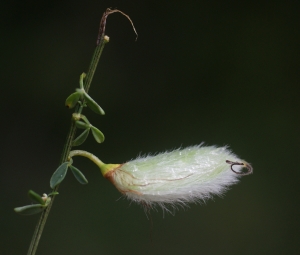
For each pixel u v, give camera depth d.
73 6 0.41
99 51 0.21
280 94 0.40
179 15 0.42
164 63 0.41
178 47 0.41
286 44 0.41
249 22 0.41
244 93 0.40
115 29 0.41
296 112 0.40
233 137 0.39
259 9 0.41
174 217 0.36
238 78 0.40
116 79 0.40
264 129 0.40
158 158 0.22
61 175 0.21
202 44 0.41
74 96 0.21
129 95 0.40
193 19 0.41
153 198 0.22
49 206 0.21
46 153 0.38
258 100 0.40
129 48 0.41
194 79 0.41
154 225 0.36
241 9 0.41
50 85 0.39
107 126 0.39
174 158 0.22
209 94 0.40
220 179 0.22
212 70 0.41
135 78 0.40
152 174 0.22
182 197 0.22
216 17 0.41
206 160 0.22
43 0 0.40
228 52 0.41
